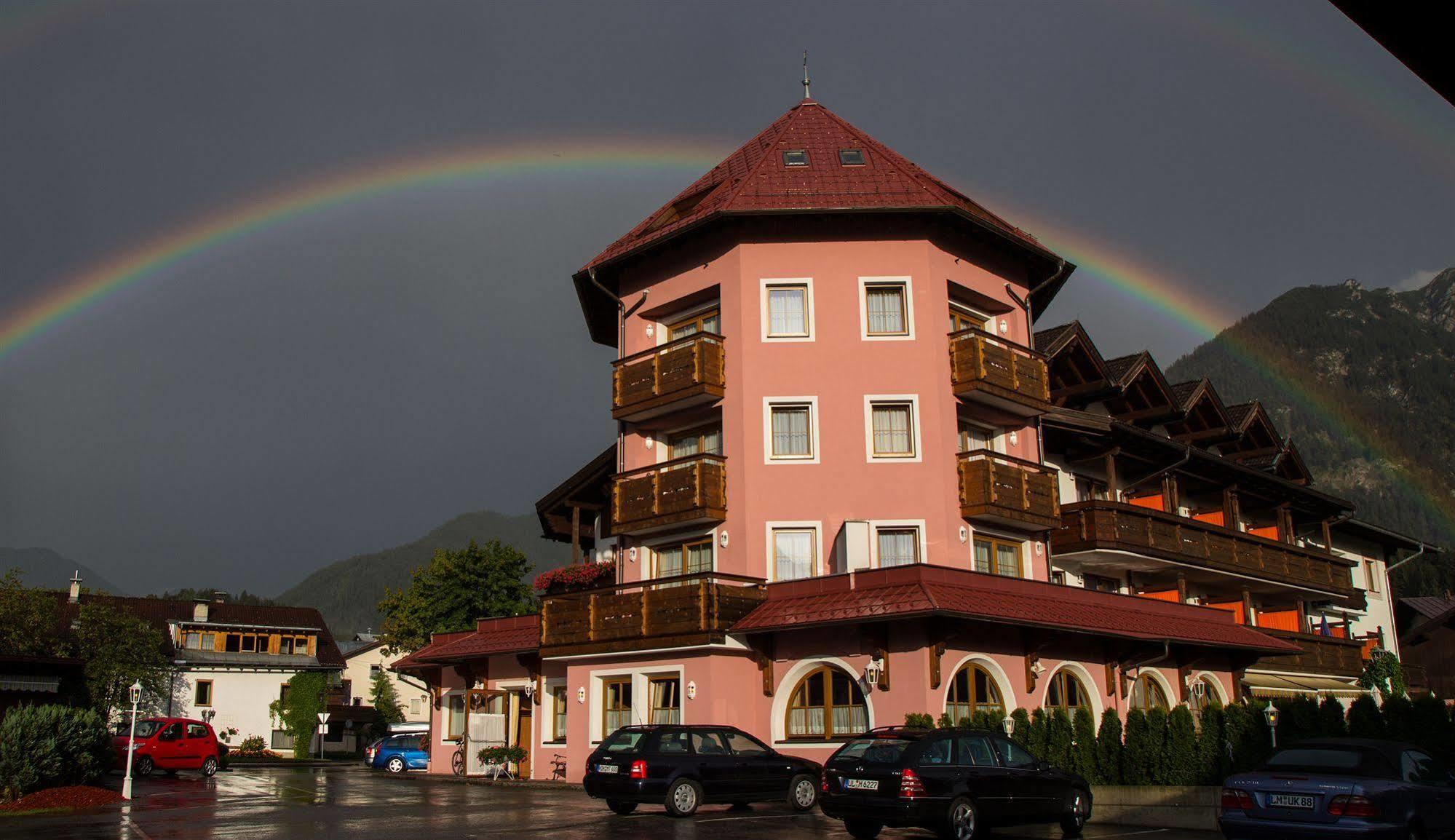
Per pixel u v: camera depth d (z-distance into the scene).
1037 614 22.91
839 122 30.86
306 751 55.78
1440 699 24.19
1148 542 29.05
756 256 26.75
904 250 26.73
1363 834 12.01
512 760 29.09
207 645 57.09
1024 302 29.23
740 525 25.38
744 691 23.72
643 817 18.22
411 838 15.02
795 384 26.06
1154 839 16.09
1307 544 42.31
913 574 22.16
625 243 29.88
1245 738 21.53
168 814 19.58
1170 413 33.62
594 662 26.02
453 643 33.81
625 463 28.52
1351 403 197.50
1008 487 25.88
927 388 25.98
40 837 15.48
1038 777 16.19
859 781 15.09
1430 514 161.75
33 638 44.59
